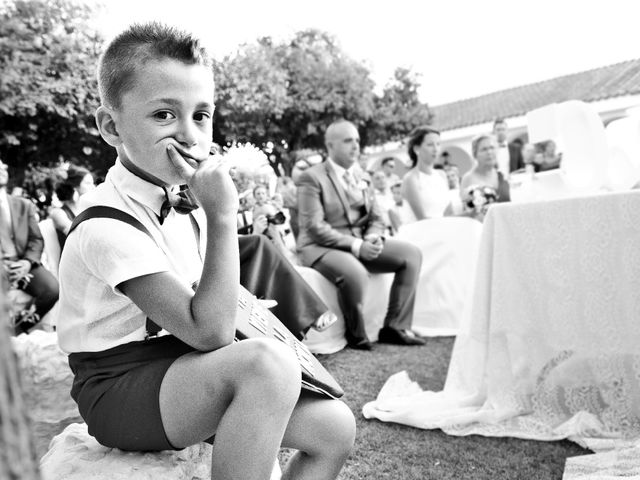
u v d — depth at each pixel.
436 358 3.37
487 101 22.38
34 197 11.93
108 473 1.10
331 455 1.24
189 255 1.27
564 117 2.56
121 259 1.09
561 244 2.19
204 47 1.20
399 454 1.99
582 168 2.58
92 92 11.92
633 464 1.70
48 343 1.98
